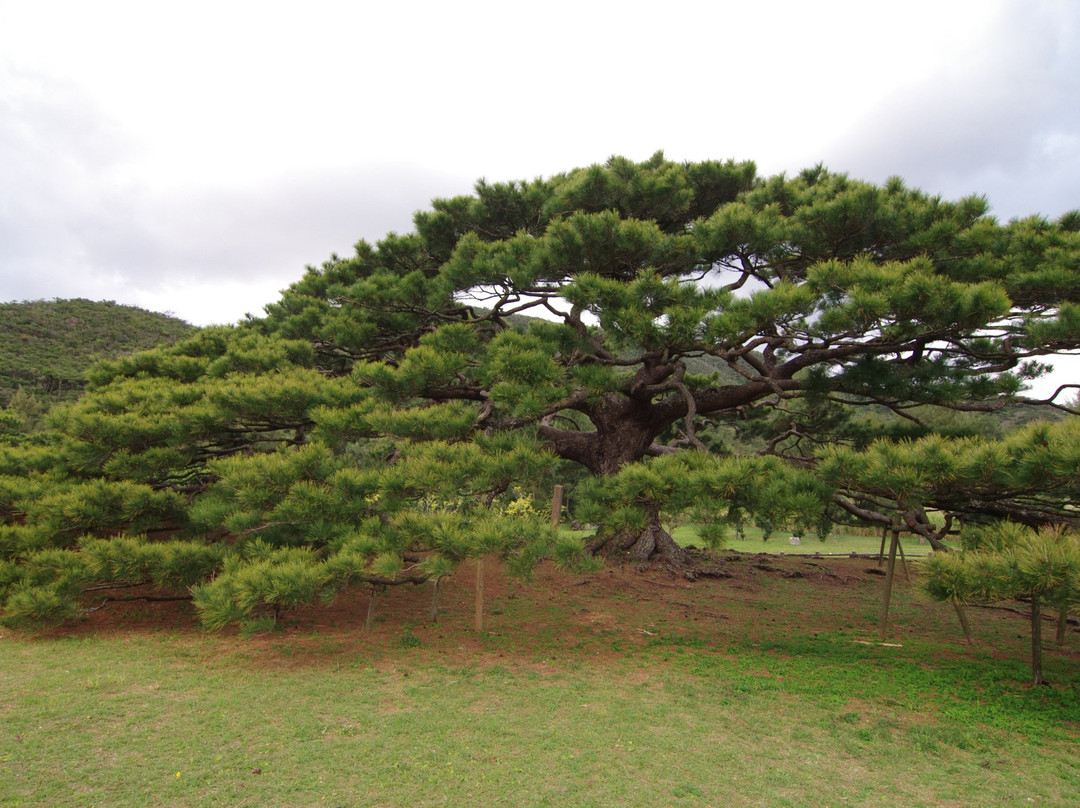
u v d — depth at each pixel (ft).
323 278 50.57
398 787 14.28
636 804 13.78
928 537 26.27
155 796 13.62
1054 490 22.68
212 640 26.58
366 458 36.22
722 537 22.54
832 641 28.78
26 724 17.43
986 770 15.93
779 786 14.80
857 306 24.93
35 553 28.12
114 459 31.42
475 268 34.68
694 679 22.68
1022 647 28.84
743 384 41.65
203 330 50.55
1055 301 29.45
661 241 33.30
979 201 33.91
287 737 16.84
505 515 27.96
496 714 18.86
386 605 33.35
